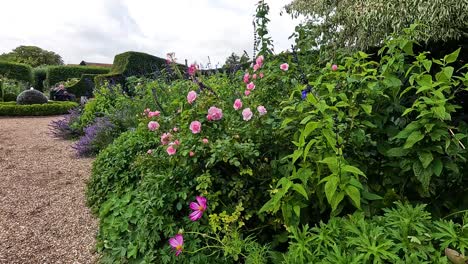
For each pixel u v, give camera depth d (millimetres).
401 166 1420
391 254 933
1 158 4652
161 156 2176
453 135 1354
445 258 916
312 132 1516
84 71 19453
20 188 3422
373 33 4031
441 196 1530
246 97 2354
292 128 1745
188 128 2008
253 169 1826
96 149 4773
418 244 977
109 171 2896
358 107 1576
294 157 1361
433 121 1331
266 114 1996
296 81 2482
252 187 1800
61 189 3395
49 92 16234
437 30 3301
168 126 2525
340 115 1526
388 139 1622
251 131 1895
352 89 1691
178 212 1915
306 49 3223
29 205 2979
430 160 1289
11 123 8500
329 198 1189
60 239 2373
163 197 1850
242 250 1588
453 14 3248
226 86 3209
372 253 953
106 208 2434
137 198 2137
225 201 1853
